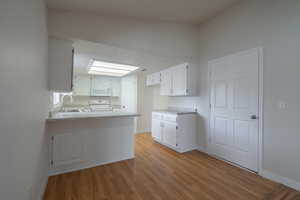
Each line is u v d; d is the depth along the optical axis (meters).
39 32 1.47
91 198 1.71
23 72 1.01
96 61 3.11
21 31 0.97
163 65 3.61
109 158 2.66
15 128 0.88
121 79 5.33
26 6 1.06
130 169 2.42
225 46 2.76
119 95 5.33
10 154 0.81
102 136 2.59
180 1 2.30
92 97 5.11
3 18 0.73
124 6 2.18
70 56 2.22
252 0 2.33
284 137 1.96
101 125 2.58
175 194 1.79
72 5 1.99
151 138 4.39
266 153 2.15
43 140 1.77
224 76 2.78
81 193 1.79
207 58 3.14
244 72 2.44
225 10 2.73
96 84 4.94
